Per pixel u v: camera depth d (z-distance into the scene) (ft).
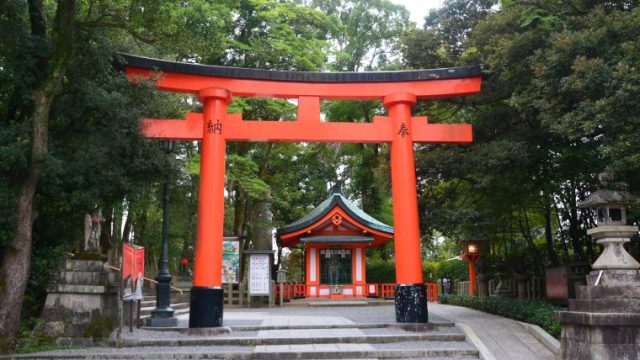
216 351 32.32
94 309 35.29
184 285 83.51
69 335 34.40
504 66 40.04
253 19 72.74
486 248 67.51
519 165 41.86
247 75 41.88
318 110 42.60
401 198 41.45
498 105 48.42
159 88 40.91
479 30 42.52
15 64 33.19
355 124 42.63
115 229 76.18
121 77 38.19
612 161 31.60
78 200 34.27
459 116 59.00
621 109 29.66
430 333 37.37
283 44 66.13
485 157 41.37
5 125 34.99
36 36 34.04
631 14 32.40
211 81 41.55
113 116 36.42
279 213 96.43
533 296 51.57
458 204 56.80
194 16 37.78
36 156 31.73
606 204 28.14
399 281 40.70
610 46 33.30
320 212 74.74
